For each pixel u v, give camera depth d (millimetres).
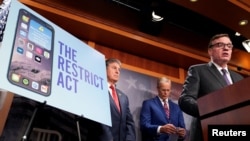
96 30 3244
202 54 3748
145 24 3502
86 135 1661
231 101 969
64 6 3143
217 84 1501
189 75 1582
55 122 1489
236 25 3371
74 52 1141
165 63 3791
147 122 2467
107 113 1161
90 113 1059
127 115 1995
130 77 3295
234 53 4238
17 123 1310
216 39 1664
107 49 3451
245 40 3768
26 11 959
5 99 1160
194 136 1374
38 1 2939
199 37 4090
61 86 986
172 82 3629
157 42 3521
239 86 951
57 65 1011
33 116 897
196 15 3682
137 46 3488
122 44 3461
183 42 3887
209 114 1074
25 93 833
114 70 2143
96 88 1178
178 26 3967
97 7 3416
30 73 884
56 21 3098
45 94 904
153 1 3375
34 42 948
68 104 975
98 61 1283
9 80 807
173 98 3475
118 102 1972
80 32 3273
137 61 3580
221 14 3199
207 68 1592
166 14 3553
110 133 1668
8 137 1267
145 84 3342
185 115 3141
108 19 3410
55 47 1039
